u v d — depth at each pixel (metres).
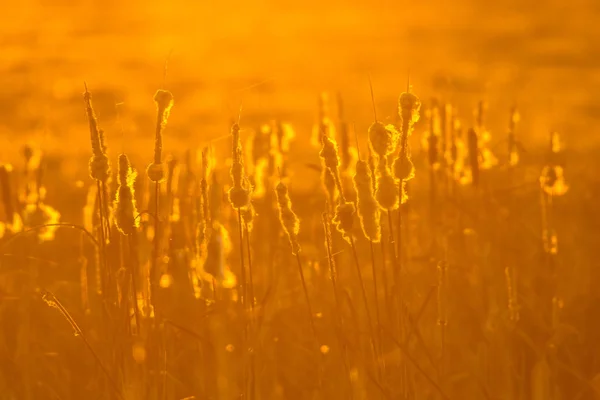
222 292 6.04
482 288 6.51
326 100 6.95
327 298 6.42
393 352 5.11
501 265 6.94
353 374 5.19
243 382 5.11
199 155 7.92
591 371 6.49
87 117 4.73
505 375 5.90
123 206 4.68
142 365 4.89
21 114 19.42
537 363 5.78
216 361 5.66
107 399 4.96
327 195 5.31
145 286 5.14
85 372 6.22
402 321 5.02
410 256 6.69
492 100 14.62
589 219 9.59
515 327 5.91
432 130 6.99
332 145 4.55
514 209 7.62
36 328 6.60
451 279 6.61
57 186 11.62
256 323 5.18
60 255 8.59
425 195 8.59
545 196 7.09
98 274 5.75
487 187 7.37
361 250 8.26
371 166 4.73
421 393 5.46
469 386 5.95
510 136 7.55
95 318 6.07
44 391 6.08
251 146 6.89
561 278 7.57
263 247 7.33
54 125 17.81
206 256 4.99
